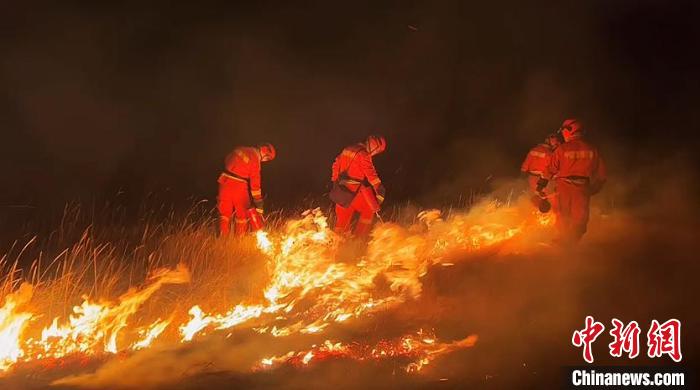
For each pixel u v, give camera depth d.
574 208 10.60
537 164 12.59
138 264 10.02
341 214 11.58
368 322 7.74
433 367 6.45
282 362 6.49
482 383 6.08
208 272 9.45
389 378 6.16
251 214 11.37
